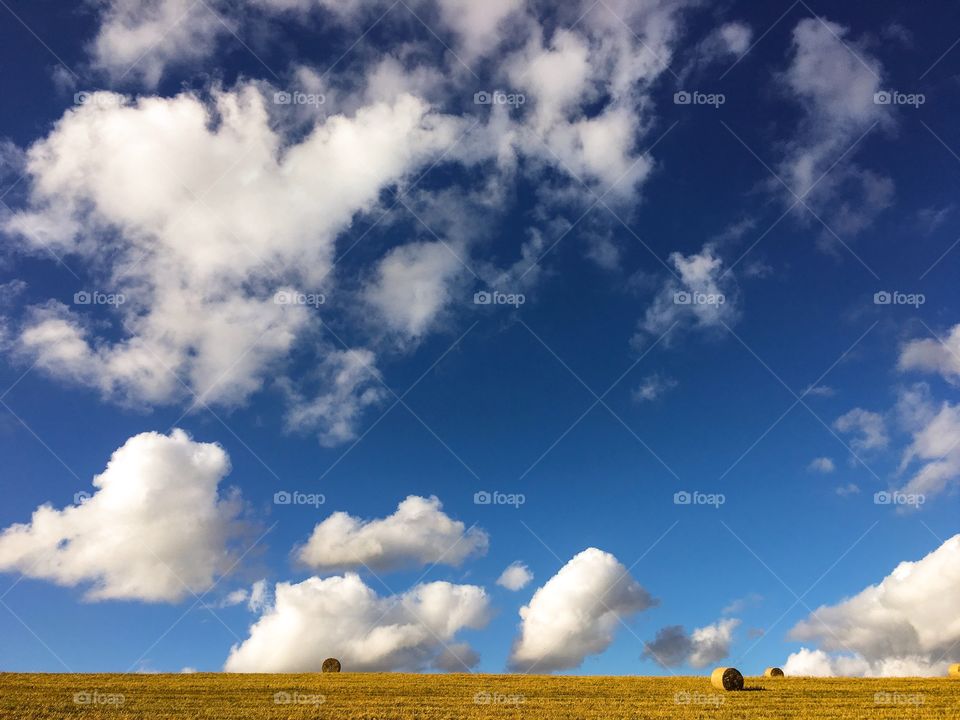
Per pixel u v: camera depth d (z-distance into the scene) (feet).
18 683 94.84
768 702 86.63
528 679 110.83
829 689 99.14
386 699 86.38
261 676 112.37
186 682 100.42
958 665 119.85
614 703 85.15
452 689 96.89
